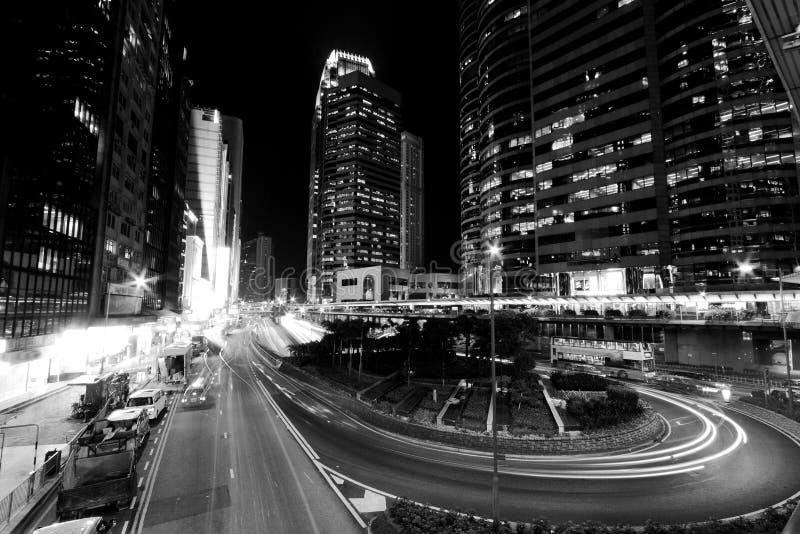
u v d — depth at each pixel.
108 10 54.47
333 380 48.66
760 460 23.97
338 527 15.94
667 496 19.27
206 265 165.75
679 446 26.92
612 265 79.31
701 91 69.12
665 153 74.25
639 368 47.88
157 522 16.02
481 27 126.25
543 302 70.69
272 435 27.86
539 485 20.52
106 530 14.90
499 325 45.59
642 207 76.00
